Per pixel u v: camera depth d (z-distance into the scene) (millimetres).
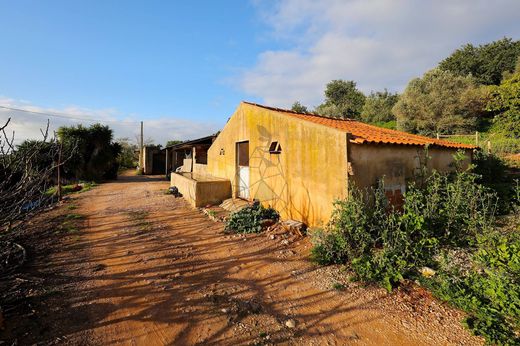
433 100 24141
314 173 6164
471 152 8758
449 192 5523
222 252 5445
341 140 5398
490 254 3514
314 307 3467
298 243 5820
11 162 3406
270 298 3707
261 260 5012
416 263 4145
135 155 43250
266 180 8125
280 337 2910
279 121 7453
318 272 4426
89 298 3684
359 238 4598
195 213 8961
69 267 4699
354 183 5324
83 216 8422
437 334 2857
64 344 2771
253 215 7328
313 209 6227
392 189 5977
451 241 4637
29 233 6531
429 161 6996
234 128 10125
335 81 48594
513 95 19438
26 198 3621
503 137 18375
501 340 2641
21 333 2895
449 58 39438
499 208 6391
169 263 4922
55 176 17359
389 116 34812
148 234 6652
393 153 6047
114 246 5805
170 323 3162
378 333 2932
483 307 3053
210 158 12930
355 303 3510
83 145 19172
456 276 3633
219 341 2859
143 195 12930
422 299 3490
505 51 35219
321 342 2826
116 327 3076
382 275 3965
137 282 4180
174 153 25812
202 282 4195
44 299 3605
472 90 23672
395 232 4395
